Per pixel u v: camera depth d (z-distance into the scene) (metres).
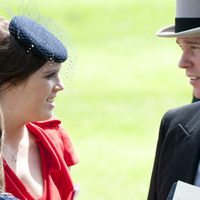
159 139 10.86
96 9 63.97
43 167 10.12
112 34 58.03
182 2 10.20
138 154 31.69
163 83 45.16
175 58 51.12
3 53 9.42
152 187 10.87
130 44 55.38
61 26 10.27
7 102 9.63
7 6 10.21
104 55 52.66
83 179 28.36
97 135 34.94
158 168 10.71
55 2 65.19
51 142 10.30
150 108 39.78
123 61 50.84
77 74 47.41
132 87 44.38
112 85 44.81
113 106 40.28
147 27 59.16
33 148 10.20
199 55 9.88
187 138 10.33
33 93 9.63
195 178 10.12
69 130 35.81
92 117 38.12
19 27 9.48
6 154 9.81
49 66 9.61
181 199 9.61
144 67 49.19
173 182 10.27
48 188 10.01
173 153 10.46
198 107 10.59
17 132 9.98
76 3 65.31
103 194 26.55
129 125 36.62
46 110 9.80
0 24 9.55
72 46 10.26
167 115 10.83
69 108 39.75
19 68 9.47
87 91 43.31
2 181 8.41
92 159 31.09
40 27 9.71
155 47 54.25
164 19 60.75
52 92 9.81
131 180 28.14
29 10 10.20
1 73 9.47
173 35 9.85
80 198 26.03
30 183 9.91
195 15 10.14
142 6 64.25
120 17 62.00
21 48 9.45
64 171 10.27
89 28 59.47
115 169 29.61
